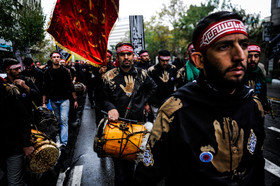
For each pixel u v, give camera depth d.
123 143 1.90
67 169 3.14
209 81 0.79
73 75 7.35
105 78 2.38
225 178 0.77
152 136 0.88
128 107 2.34
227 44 0.73
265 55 15.77
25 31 9.34
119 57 2.32
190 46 3.11
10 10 8.05
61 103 3.95
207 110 0.79
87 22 2.34
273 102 7.63
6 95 1.83
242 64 0.73
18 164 2.02
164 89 3.65
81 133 4.84
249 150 0.82
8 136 1.88
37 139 2.24
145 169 0.89
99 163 3.34
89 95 7.41
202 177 0.77
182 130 0.79
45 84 3.86
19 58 10.98
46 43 13.82
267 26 14.60
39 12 10.42
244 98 0.81
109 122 2.05
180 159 0.81
